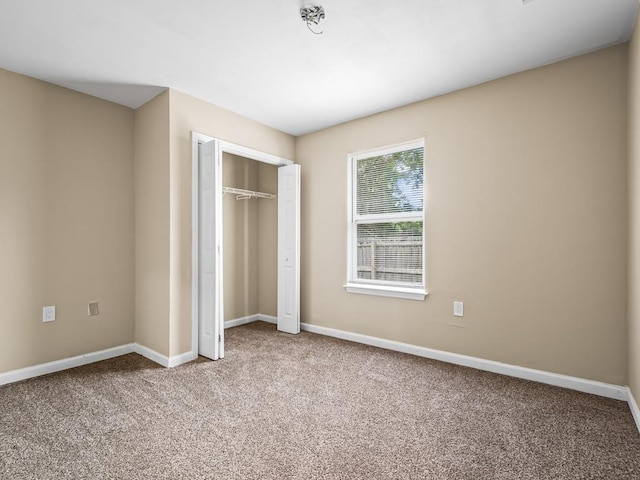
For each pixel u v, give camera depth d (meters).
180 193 3.02
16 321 2.63
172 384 2.54
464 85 2.90
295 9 1.95
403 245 3.44
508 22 2.07
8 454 1.68
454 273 2.99
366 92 3.04
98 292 3.11
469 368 2.86
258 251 4.70
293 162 4.21
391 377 2.67
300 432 1.89
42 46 2.31
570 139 2.46
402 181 3.44
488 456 1.68
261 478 1.51
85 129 3.04
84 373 2.76
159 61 2.53
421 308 3.19
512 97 2.70
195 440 1.81
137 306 3.32
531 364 2.61
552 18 2.03
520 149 2.66
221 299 3.11
